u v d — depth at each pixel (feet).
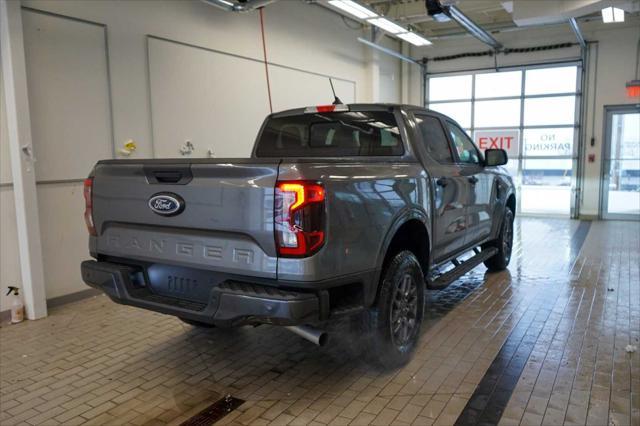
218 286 8.43
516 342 12.38
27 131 14.53
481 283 18.02
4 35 14.08
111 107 17.67
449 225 13.35
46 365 11.53
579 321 13.89
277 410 9.29
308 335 8.81
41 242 15.75
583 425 8.59
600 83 35.88
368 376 10.61
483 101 40.19
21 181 14.51
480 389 9.94
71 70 16.34
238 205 8.26
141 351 12.25
